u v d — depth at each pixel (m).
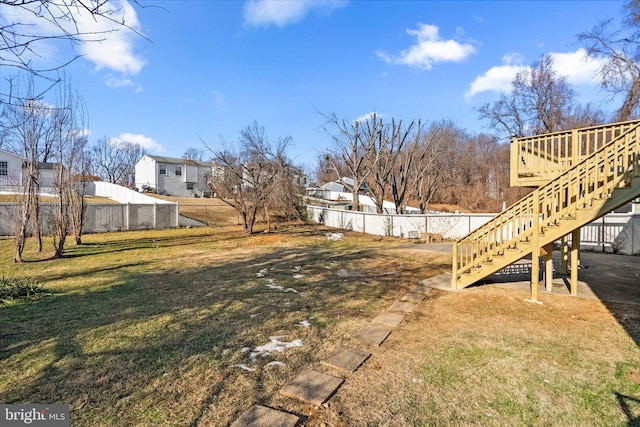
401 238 16.16
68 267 8.77
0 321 4.61
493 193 37.75
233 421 2.47
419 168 24.77
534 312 5.16
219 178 18.33
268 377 3.15
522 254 5.90
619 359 3.55
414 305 5.50
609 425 2.49
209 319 4.77
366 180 25.91
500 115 25.36
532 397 2.86
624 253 11.04
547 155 6.70
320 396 2.80
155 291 6.32
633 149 4.98
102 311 5.09
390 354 3.70
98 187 28.09
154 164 33.62
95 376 3.14
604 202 5.16
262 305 5.46
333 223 21.73
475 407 2.72
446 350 3.80
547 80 22.97
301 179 30.86
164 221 19.61
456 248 6.67
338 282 7.16
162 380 3.08
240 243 14.03
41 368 3.29
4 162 20.25
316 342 3.99
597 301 5.66
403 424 2.49
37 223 11.02
